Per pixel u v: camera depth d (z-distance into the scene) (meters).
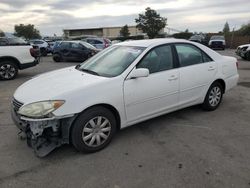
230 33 47.72
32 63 11.00
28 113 3.73
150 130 4.95
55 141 3.96
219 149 4.21
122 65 4.54
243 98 7.05
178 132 4.86
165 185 3.33
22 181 3.45
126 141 4.51
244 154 4.05
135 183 3.38
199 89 5.48
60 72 5.03
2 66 10.34
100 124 4.15
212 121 5.37
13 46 10.46
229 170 3.62
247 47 16.97
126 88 4.31
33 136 3.86
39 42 26.94
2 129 5.05
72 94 3.86
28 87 4.37
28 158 4.00
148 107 4.66
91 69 4.86
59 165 3.81
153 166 3.75
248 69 12.71
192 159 3.92
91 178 3.50
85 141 4.04
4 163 3.87
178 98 5.11
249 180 3.40
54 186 3.35
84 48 18.42
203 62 5.56
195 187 3.28
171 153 4.10
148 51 4.70
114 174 3.57
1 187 3.33
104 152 4.16
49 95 3.85
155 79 4.65
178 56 5.12
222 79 5.89
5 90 8.50
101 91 4.07
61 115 3.76
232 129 4.98
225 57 6.14
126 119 4.44
